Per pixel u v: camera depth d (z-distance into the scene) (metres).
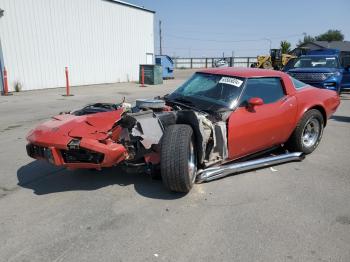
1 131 7.28
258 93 4.81
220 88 4.79
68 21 18.23
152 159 3.90
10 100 12.48
